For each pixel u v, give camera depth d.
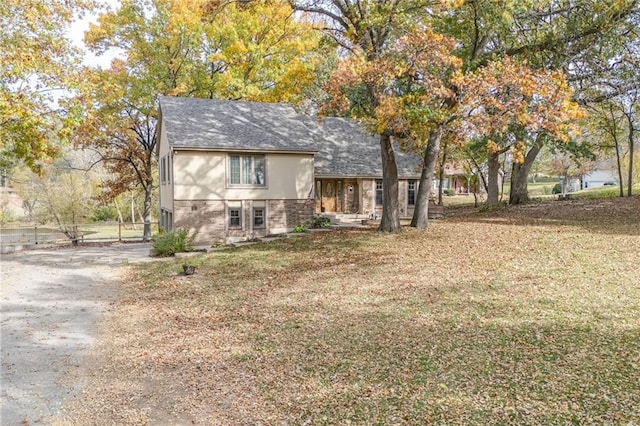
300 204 24.12
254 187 23.11
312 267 14.41
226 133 23.11
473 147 23.25
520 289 10.24
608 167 50.81
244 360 7.60
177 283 13.70
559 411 5.20
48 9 15.23
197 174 21.98
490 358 6.80
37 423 5.81
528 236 16.41
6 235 30.47
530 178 66.00
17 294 12.96
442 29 17.53
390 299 10.31
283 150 23.31
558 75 14.48
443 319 8.70
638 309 8.38
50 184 35.69
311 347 7.90
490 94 14.59
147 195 30.33
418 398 5.83
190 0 27.45
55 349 8.53
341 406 5.82
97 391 6.71
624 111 26.44
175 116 23.28
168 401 6.32
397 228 19.72
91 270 16.48
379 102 15.87
